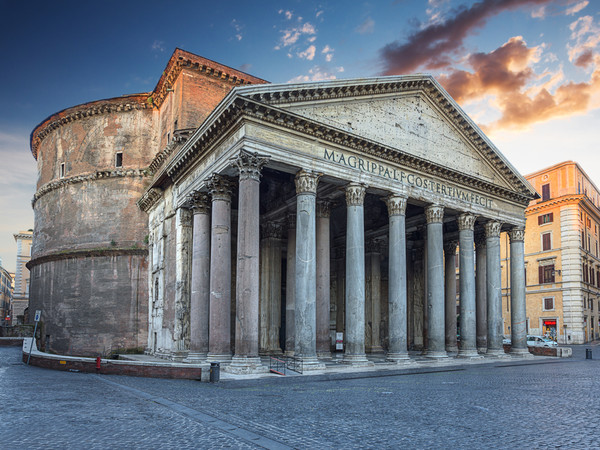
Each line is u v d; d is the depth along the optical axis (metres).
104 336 38.16
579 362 33.66
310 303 23.33
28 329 45.41
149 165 39.50
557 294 58.31
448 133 32.06
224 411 13.41
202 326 26.38
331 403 14.97
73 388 17.98
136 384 19.23
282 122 23.50
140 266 38.75
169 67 35.56
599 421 12.45
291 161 23.73
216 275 24.05
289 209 32.09
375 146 26.86
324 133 24.92
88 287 39.47
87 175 41.41
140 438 10.27
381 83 27.44
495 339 33.03
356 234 25.77
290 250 32.03
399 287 27.36
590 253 61.62
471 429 11.41
